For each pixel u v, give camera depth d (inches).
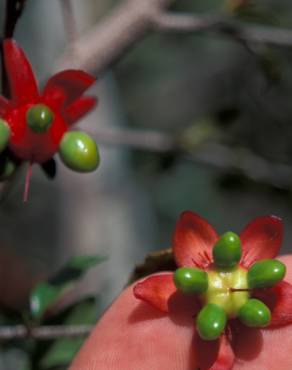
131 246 19.3
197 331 7.4
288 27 12.9
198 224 7.5
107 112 19.6
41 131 7.6
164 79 22.9
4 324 10.0
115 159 18.5
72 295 16.8
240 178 13.3
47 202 18.4
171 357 7.4
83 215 18.5
